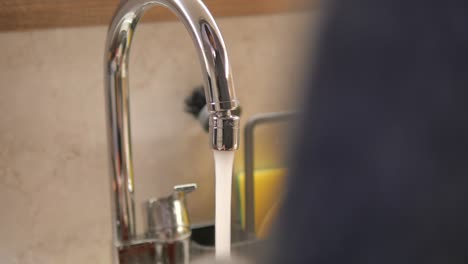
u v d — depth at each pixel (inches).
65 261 24.5
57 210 24.1
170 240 17.8
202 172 25.9
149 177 25.1
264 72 26.4
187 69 25.0
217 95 11.3
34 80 22.9
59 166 23.8
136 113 24.6
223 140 11.4
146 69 24.5
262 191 25.3
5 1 21.2
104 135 24.2
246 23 25.7
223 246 13.9
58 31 22.8
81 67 23.4
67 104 23.5
